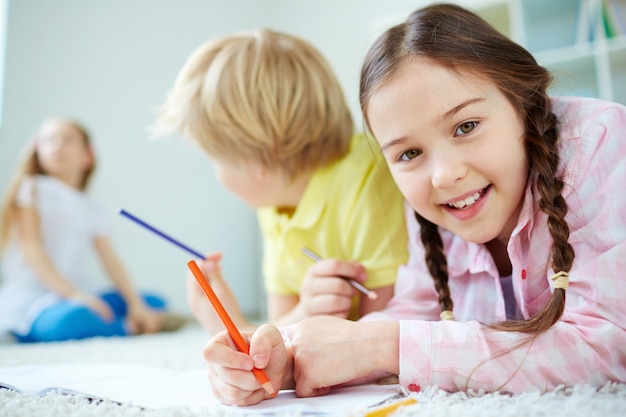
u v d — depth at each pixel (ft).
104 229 8.43
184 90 3.64
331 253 3.53
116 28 9.79
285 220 3.77
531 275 2.38
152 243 9.86
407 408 1.75
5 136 8.58
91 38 9.51
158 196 10.02
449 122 2.21
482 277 2.69
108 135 9.57
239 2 11.39
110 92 9.65
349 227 3.37
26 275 7.52
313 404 1.94
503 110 2.26
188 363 3.60
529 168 2.35
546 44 7.88
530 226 2.34
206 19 10.89
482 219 2.32
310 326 2.23
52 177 8.25
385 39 2.45
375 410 1.74
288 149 3.45
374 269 3.22
